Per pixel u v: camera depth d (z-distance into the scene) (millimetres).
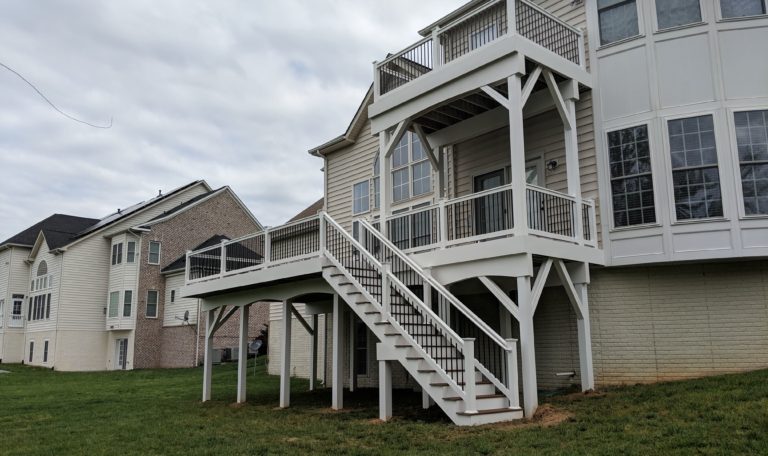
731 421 6848
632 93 11039
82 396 16250
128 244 33719
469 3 13656
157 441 8734
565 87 11094
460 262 10266
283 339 12320
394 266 11594
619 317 10969
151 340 33062
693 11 10742
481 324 9211
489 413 8484
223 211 36875
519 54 9820
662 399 8539
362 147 18500
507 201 11430
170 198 37562
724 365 10070
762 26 10453
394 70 12867
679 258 10227
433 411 10195
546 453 6434
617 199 10984
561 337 11570
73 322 34062
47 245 37312
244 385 13484
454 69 10734
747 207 9977
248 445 7977
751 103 10266
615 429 7211
